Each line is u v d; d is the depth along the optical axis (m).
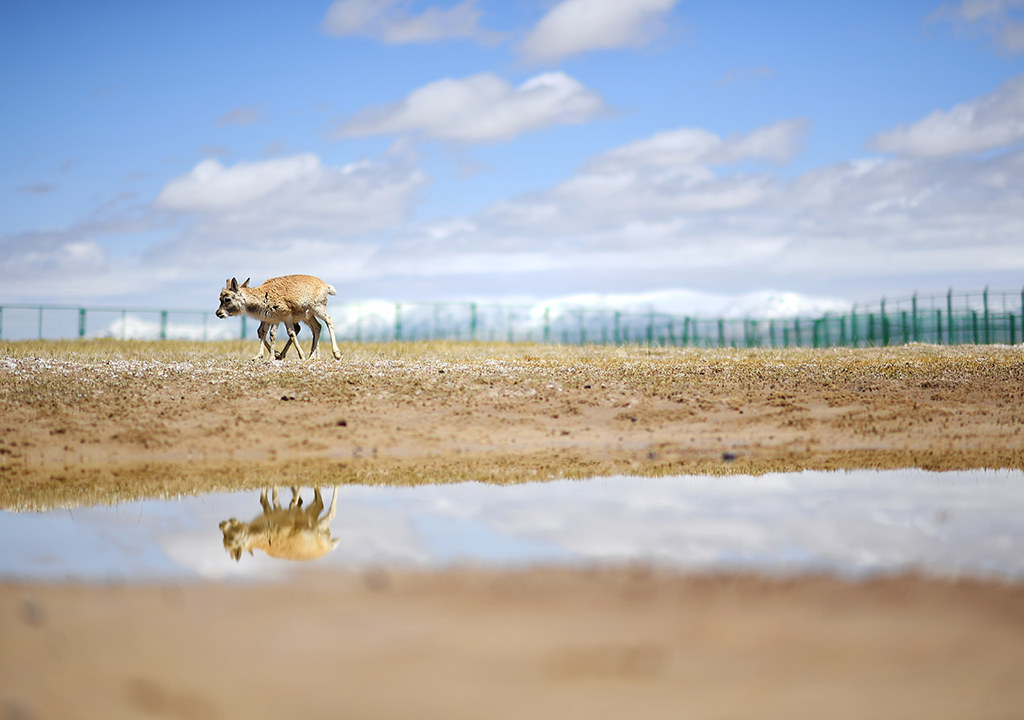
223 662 4.09
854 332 42.19
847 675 3.88
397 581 5.50
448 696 3.69
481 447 12.79
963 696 3.66
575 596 5.11
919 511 7.90
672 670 3.95
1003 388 16.72
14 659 4.13
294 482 10.06
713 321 45.28
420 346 29.73
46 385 14.97
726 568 5.76
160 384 15.45
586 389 16.42
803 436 13.45
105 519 7.96
